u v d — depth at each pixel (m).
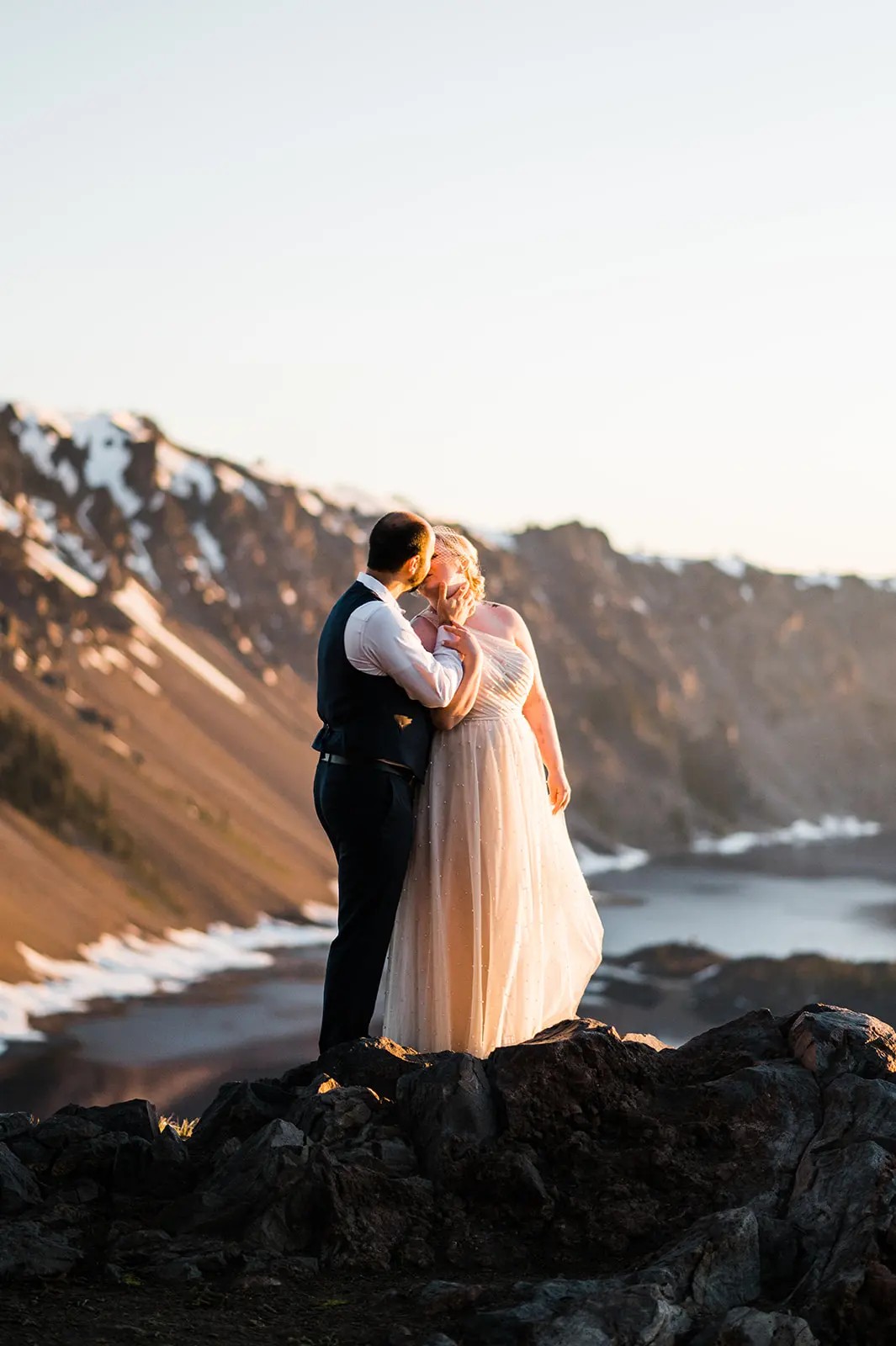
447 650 7.19
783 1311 4.95
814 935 142.38
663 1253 5.30
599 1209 5.72
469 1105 6.08
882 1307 4.85
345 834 7.03
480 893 7.21
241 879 152.75
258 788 192.75
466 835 7.23
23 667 183.00
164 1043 90.44
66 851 136.88
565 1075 6.14
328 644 7.04
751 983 105.88
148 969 117.50
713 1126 5.98
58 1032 92.81
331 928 147.50
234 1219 5.73
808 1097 6.08
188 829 159.12
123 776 165.62
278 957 130.50
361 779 6.98
